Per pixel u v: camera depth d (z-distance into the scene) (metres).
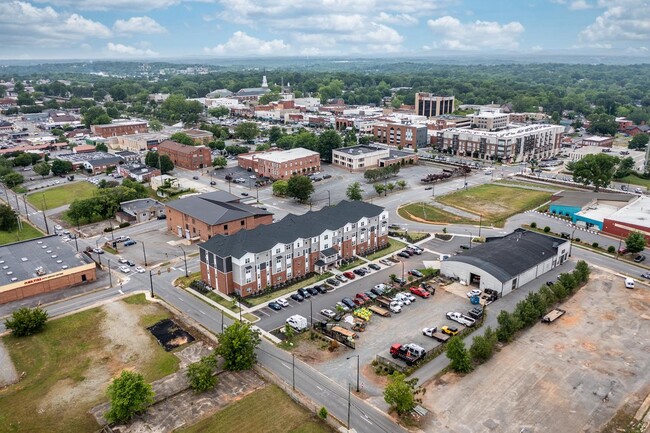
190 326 100.00
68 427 72.31
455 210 176.88
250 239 115.62
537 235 136.38
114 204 169.75
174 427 71.94
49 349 92.56
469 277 116.75
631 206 164.25
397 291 113.44
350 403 76.25
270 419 73.38
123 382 72.81
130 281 121.38
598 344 91.94
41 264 122.19
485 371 83.94
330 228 127.00
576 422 71.94
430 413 73.75
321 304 108.62
